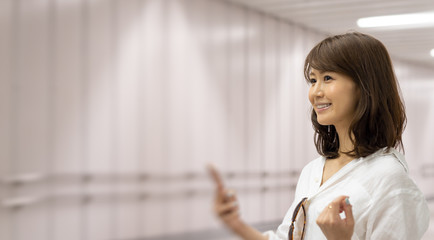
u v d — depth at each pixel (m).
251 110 10.15
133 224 7.66
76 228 6.81
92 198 7.05
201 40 9.07
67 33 6.82
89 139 7.05
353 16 10.57
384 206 1.60
